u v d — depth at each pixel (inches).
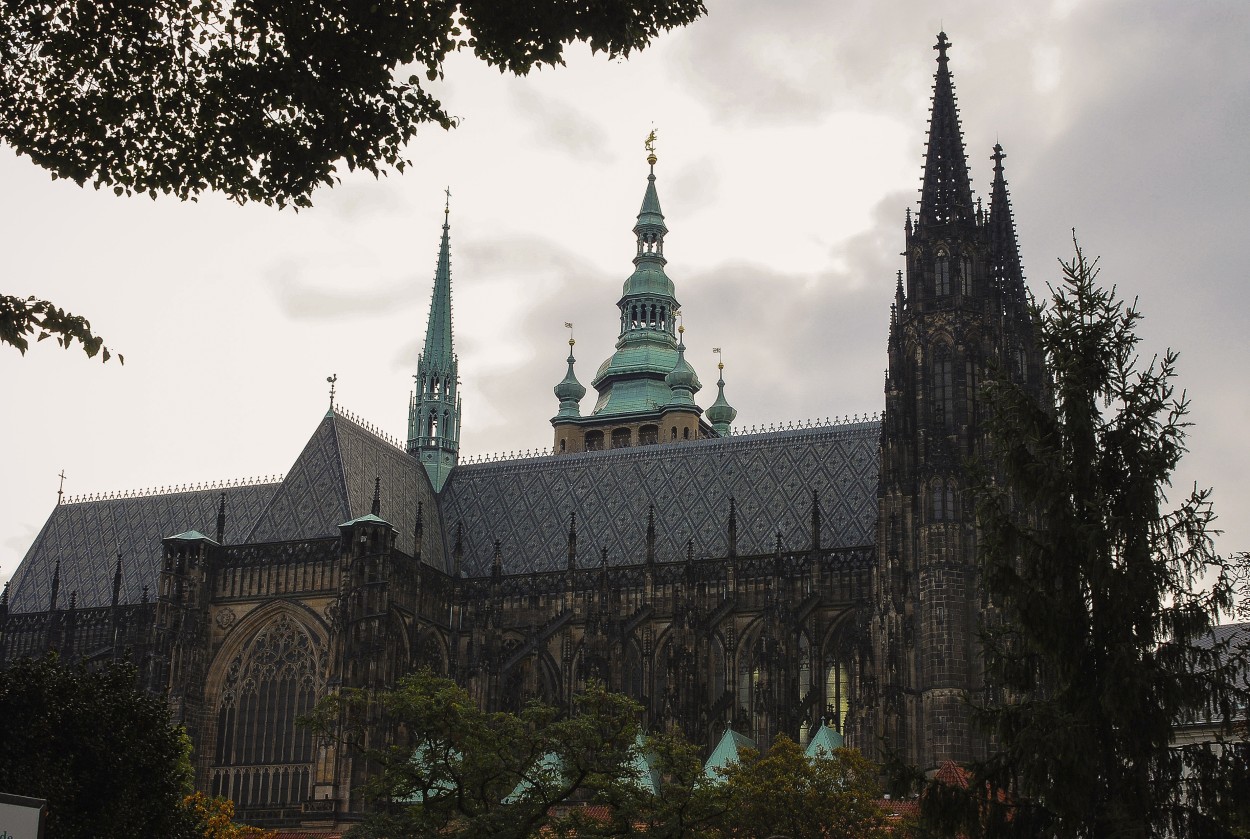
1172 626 2874.0
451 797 4175.7
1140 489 2903.5
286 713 7347.4
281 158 2150.6
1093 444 2967.5
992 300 6870.1
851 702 6924.2
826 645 7185.0
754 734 6761.8
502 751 4180.6
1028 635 2950.3
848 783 5152.6
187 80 2132.1
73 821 3631.9
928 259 6909.5
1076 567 2903.5
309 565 7485.2
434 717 4156.0
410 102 2156.7
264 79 2116.1
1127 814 2694.4
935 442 6594.5
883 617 6550.2
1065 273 3137.3
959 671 6240.2
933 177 7071.9
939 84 7288.4
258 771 7308.1
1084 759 2758.4
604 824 4350.4
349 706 4475.9
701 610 7372.1
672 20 2172.7
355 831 4092.0
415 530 7810.0
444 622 7810.0
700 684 7135.8
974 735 6166.3
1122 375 3029.0
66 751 3705.7
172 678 7377.0
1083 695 2859.3
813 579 7244.1
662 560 7844.5
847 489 7691.9
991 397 3157.0
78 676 3902.6
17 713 3686.0
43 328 2082.9
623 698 4232.3
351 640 7130.9
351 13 2111.2
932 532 6412.4
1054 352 3083.2
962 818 2923.2
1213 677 2837.1
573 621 7618.1
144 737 3873.0
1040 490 2970.0
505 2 2100.1
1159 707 2812.5
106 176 2177.7
